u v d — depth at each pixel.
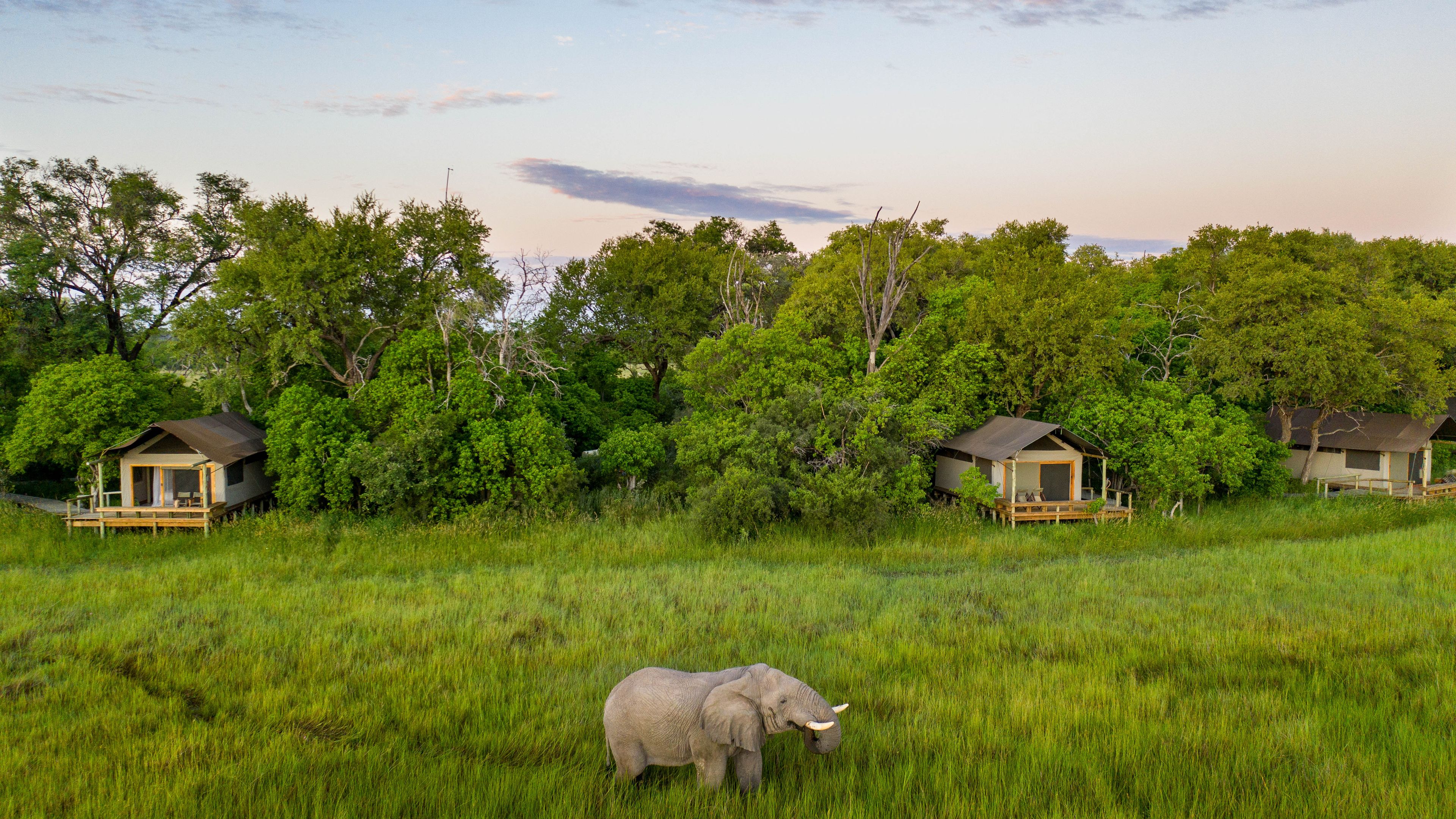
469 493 30.41
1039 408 37.44
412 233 37.25
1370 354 36.41
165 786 9.74
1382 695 12.85
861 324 41.16
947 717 12.20
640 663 14.72
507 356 34.34
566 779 9.95
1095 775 10.21
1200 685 13.75
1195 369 39.19
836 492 27.80
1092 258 59.66
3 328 35.31
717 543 27.25
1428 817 9.10
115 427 31.31
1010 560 25.72
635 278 48.31
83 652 15.26
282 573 23.00
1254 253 49.25
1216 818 9.30
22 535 26.64
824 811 9.30
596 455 39.38
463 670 14.27
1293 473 41.53
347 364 36.81
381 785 9.77
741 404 36.38
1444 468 44.16
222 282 33.94
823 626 17.73
